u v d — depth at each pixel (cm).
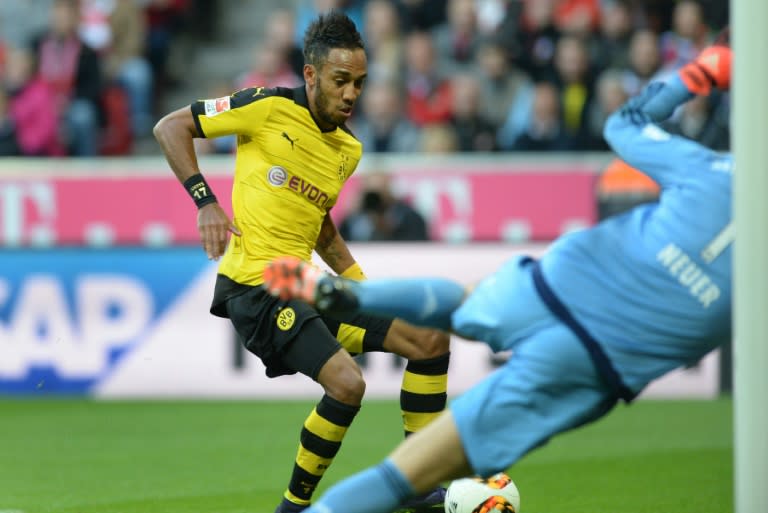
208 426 2941
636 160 1313
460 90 3919
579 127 3916
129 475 2288
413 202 3459
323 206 1722
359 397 1622
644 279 1230
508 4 4225
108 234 3503
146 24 4859
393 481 1209
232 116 1666
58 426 2961
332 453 1644
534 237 3428
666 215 1251
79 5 4534
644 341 1221
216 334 3494
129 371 3497
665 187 1288
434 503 1805
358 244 3450
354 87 1645
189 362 3494
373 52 4253
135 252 3500
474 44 4338
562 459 2434
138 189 3488
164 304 3497
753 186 1187
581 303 1224
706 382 3438
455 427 1212
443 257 3431
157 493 2095
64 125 4169
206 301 3491
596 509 1912
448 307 1268
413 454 1216
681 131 3466
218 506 1973
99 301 3509
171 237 3491
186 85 5081
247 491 2112
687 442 2641
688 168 1268
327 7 4528
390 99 3900
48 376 3509
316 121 1680
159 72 4838
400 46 4269
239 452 2558
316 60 1639
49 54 4203
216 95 4309
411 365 1792
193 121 1672
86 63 4203
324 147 1692
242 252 1695
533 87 4109
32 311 3516
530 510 1916
